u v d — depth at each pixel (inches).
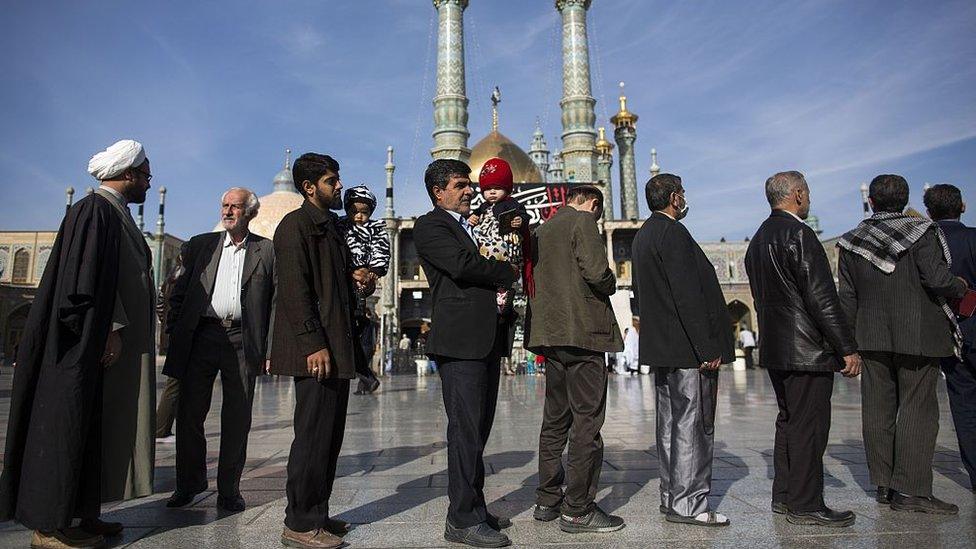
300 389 120.8
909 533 120.2
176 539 119.6
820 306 128.4
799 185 145.9
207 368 152.9
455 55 1348.4
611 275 129.1
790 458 130.6
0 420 313.1
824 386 131.0
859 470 182.1
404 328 1385.3
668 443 140.3
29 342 114.0
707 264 140.0
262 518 135.6
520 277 137.9
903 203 152.3
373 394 518.0
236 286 160.2
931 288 139.9
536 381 731.4
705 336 128.9
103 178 132.0
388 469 189.8
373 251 160.1
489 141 1784.0
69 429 111.6
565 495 128.0
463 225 135.0
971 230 164.7
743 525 127.0
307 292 121.9
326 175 129.2
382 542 117.6
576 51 1408.7
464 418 121.2
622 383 630.5
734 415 323.9
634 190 1923.0
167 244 1745.8
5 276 1824.6
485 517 120.9
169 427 249.0
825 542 115.0
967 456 153.6
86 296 113.7
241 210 162.2
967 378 155.4
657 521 130.9
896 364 146.7
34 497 109.0
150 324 133.4
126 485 125.0
